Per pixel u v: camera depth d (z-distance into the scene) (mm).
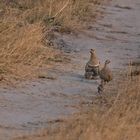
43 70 59156
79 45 73750
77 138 37094
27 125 41812
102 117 41781
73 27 80250
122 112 43375
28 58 60219
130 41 80062
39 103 48500
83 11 89812
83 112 44844
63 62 63688
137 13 98562
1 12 73688
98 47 74250
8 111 45469
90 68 57656
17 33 63781
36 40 64750
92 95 51969
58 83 55500
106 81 52469
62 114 45188
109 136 37625
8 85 53000
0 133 39250
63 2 84438
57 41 73312
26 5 81188
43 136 38469
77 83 56156
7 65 56594
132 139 38250
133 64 66188
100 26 85750
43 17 78438
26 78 55656
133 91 50031
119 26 87938
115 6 101250
